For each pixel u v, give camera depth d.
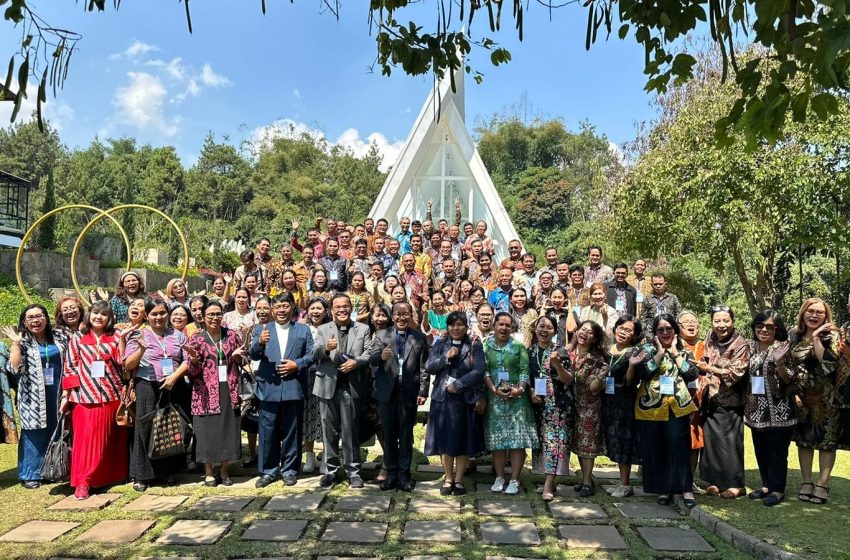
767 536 4.25
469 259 10.45
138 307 5.59
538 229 40.38
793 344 5.10
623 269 8.43
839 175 10.01
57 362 5.59
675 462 4.96
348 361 5.40
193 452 6.17
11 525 4.53
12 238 21.27
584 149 46.22
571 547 4.20
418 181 15.84
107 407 5.33
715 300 17.69
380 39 3.69
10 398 5.49
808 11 2.48
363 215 49.88
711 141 11.04
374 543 4.21
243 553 4.02
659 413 5.02
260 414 5.65
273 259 10.09
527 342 5.76
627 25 3.27
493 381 5.32
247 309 7.53
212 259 26.86
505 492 5.38
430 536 4.35
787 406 5.03
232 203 54.19
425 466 6.25
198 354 5.45
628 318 5.31
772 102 2.66
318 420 6.09
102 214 7.32
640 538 4.39
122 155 57.72
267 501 5.08
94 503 4.99
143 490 5.39
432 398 5.41
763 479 5.21
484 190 14.92
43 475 5.36
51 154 53.22
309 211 51.16
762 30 2.59
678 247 12.49
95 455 5.22
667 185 11.68
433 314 8.14
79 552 4.03
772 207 10.49
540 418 5.44
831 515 4.74
